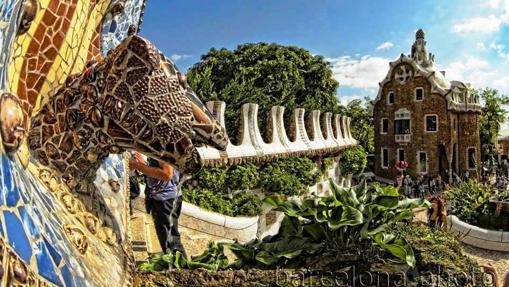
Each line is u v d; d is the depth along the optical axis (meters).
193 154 1.58
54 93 1.53
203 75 19.50
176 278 3.21
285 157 17.00
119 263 1.69
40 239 1.06
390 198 3.91
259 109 21.28
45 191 1.38
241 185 13.84
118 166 2.25
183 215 9.38
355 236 3.66
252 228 11.84
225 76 28.39
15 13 1.04
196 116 1.61
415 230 4.26
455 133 37.28
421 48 39.91
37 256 1.00
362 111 45.81
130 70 1.46
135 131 1.49
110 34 2.19
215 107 12.54
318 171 20.06
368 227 3.76
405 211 4.05
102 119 1.49
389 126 39.62
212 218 9.98
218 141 1.67
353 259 3.50
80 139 1.52
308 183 17.97
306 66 32.03
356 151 28.16
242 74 25.69
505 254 11.80
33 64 1.41
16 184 1.03
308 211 3.84
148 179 4.95
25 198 1.07
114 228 1.81
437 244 3.95
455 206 14.55
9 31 1.02
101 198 1.83
